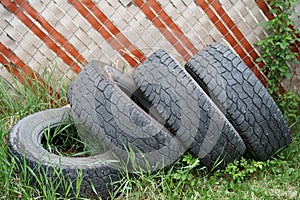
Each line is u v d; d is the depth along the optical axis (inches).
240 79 121.6
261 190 117.8
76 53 145.2
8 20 139.0
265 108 122.4
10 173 112.0
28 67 143.6
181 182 117.0
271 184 121.7
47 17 140.7
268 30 151.3
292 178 123.2
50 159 112.3
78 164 112.3
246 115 121.0
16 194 112.2
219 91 120.8
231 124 121.9
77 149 131.8
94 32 144.6
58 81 145.2
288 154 132.3
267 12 149.9
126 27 145.8
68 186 110.8
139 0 143.9
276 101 153.3
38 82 143.3
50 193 109.6
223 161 122.6
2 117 136.9
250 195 116.4
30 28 140.8
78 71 146.4
